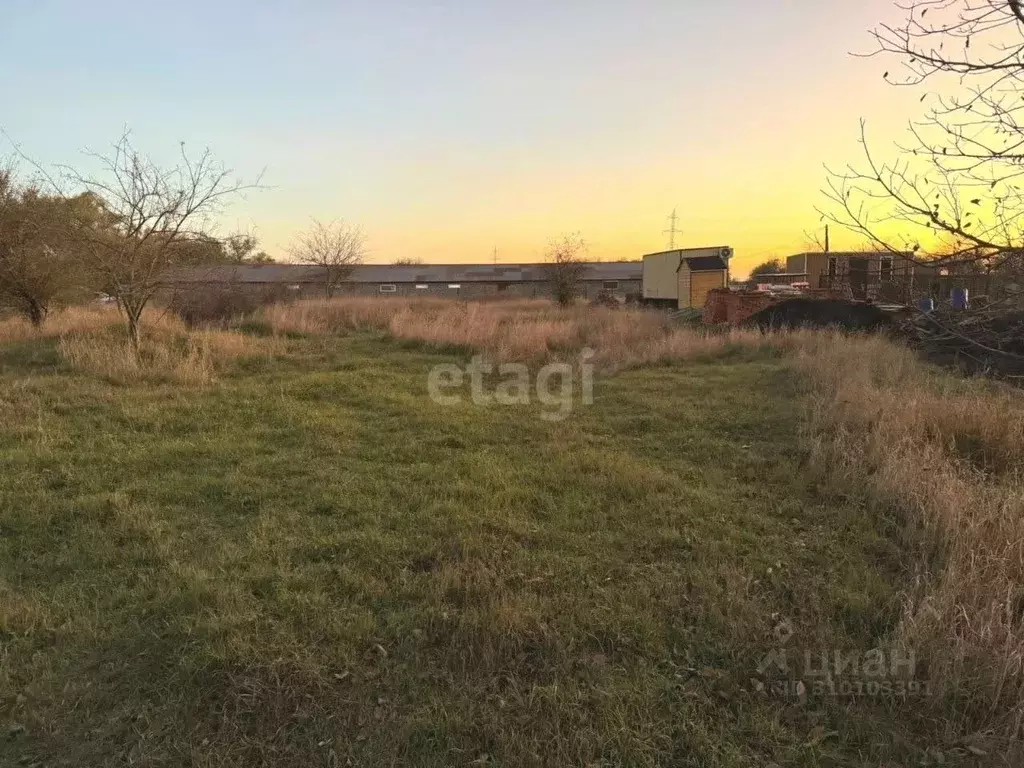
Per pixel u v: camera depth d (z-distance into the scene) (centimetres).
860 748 250
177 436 638
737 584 352
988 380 816
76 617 315
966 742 249
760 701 272
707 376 1067
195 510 455
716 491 514
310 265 3872
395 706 265
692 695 273
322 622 311
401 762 239
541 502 479
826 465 561
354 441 639
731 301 1928
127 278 1048
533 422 739
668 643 309
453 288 5331
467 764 238
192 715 256
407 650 298
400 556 387
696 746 246
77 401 746
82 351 959
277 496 484
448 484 509
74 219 1041
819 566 387
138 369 905
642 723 255
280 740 247
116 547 393
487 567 372
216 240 1202
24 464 527
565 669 286
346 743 246
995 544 368
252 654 285
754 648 303
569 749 243
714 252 3014
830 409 711
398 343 1352
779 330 1493
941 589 323
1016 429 579
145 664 283
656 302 3484
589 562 383
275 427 680
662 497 490
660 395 910
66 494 473
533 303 3528
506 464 568
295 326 1512
